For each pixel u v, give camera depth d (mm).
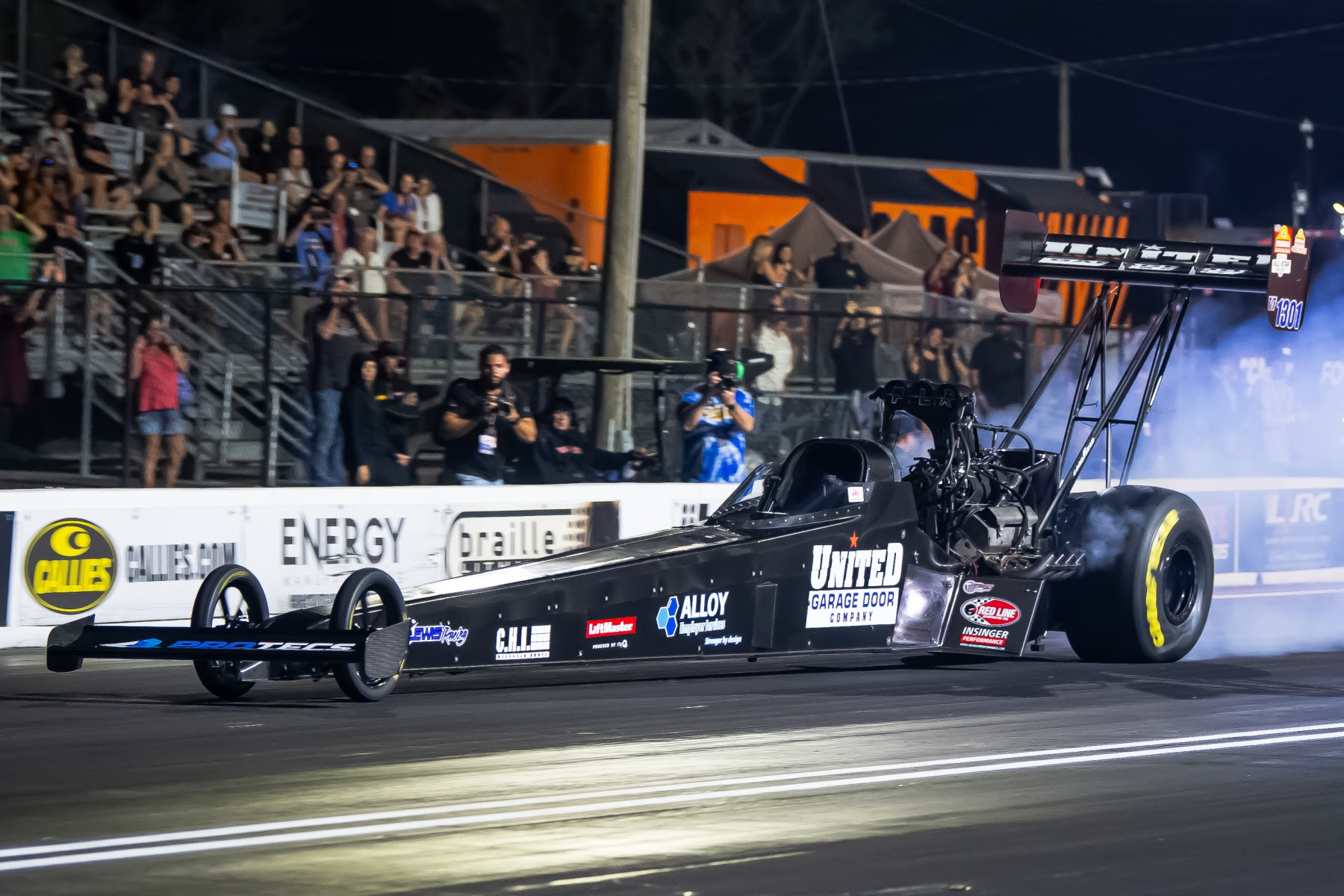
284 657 18250
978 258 54406
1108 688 21203
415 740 17203
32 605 25125
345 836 13273
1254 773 16000
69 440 37062
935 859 12820
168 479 36031
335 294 35500
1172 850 13203
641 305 39656
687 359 41188
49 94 43469
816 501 22094
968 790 15148
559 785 15164
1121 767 16219
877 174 52219
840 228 47844
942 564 22641
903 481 22578
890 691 20719
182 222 41969
